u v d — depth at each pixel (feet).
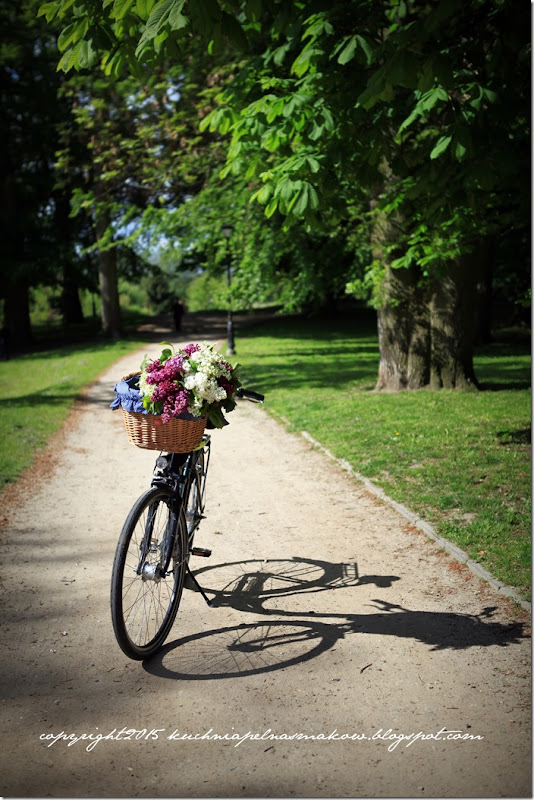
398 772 9.17
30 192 108.27
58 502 22.80
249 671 11.89
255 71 21.65
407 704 10.73
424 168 18.34
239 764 9.42
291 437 33.14
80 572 16.56
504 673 11.55
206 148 55.16
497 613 13.71
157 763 9.48
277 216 54.90
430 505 20.25
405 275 42.14
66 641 13.06
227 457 29.48
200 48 51.31
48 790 8.95
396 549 17.52
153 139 58.85
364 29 17.85
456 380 43.06
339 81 17.76
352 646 12.66
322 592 15.15
